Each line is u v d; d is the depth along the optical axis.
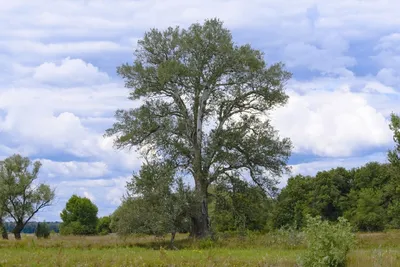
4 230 52.28
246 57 38.69
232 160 38.19
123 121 40.16
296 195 85.88
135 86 40.31
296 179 88.38
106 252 24.83
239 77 40.12
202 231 38.03
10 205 56.22
